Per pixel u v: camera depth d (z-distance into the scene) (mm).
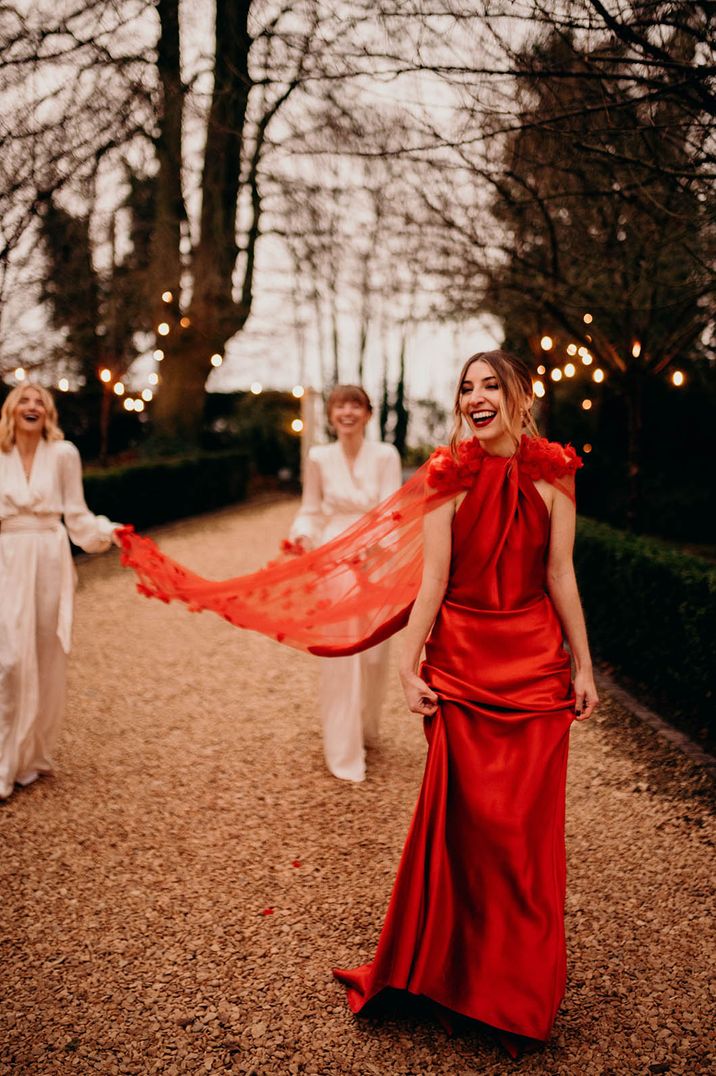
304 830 3699
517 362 2496
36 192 6074
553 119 4090
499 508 2430
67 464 4254
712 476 12797
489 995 2338
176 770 4355
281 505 19625
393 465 4473
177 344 18312
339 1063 2340
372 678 4441
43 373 9461
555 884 2361
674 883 3252
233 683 5930
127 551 4164
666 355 8086
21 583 4035
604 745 4723
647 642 5695
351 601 3426
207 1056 2373
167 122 7180
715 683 4723
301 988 2658
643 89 4293
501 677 2432
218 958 2814
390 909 2438
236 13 6703
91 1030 2475
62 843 3580
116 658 6531
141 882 3287
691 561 5469
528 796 2354
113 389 15555
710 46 3611
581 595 7121
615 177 5129
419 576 2908
